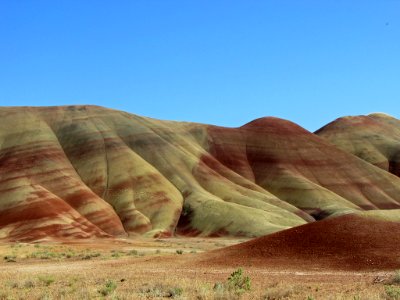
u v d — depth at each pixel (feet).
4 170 371.35
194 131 499.51
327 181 451.12
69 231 300.81
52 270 102.68
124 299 56.54
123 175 383.65
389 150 559.79
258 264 101.60
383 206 426.10
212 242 267.18
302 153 481.87
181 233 333.21
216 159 467.93
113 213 343.26
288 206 381.60
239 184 420.36
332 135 598.34
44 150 400.88
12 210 323.57
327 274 88.02
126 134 440.04
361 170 467.52
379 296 53.67
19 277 84.07
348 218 117.29
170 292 61.05
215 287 64.95
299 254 105.70
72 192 353.51
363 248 102.63
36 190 345.10
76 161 402.93
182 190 384.68
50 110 472.85
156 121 492.13
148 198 362.53
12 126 433.07
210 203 353.10
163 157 418.72
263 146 489.26
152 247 208.44
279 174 448.65
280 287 64.44
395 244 102.68
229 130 510.58
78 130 435.12
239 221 325.62
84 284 71.56
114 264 113.19
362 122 624.59
